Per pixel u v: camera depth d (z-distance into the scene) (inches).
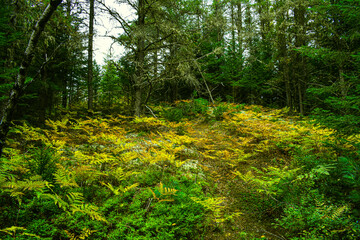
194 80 399.9
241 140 297.4
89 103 472.7
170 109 464.1
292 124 344.2
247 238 125.7
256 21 618.8
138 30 348.2
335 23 334.0
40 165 146.2
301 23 482.9
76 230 116.4
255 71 626.5
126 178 177.6
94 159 178.2
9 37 223.6
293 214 124.3
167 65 388.2
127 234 116.2
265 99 746.8
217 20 428.8
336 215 108.7
